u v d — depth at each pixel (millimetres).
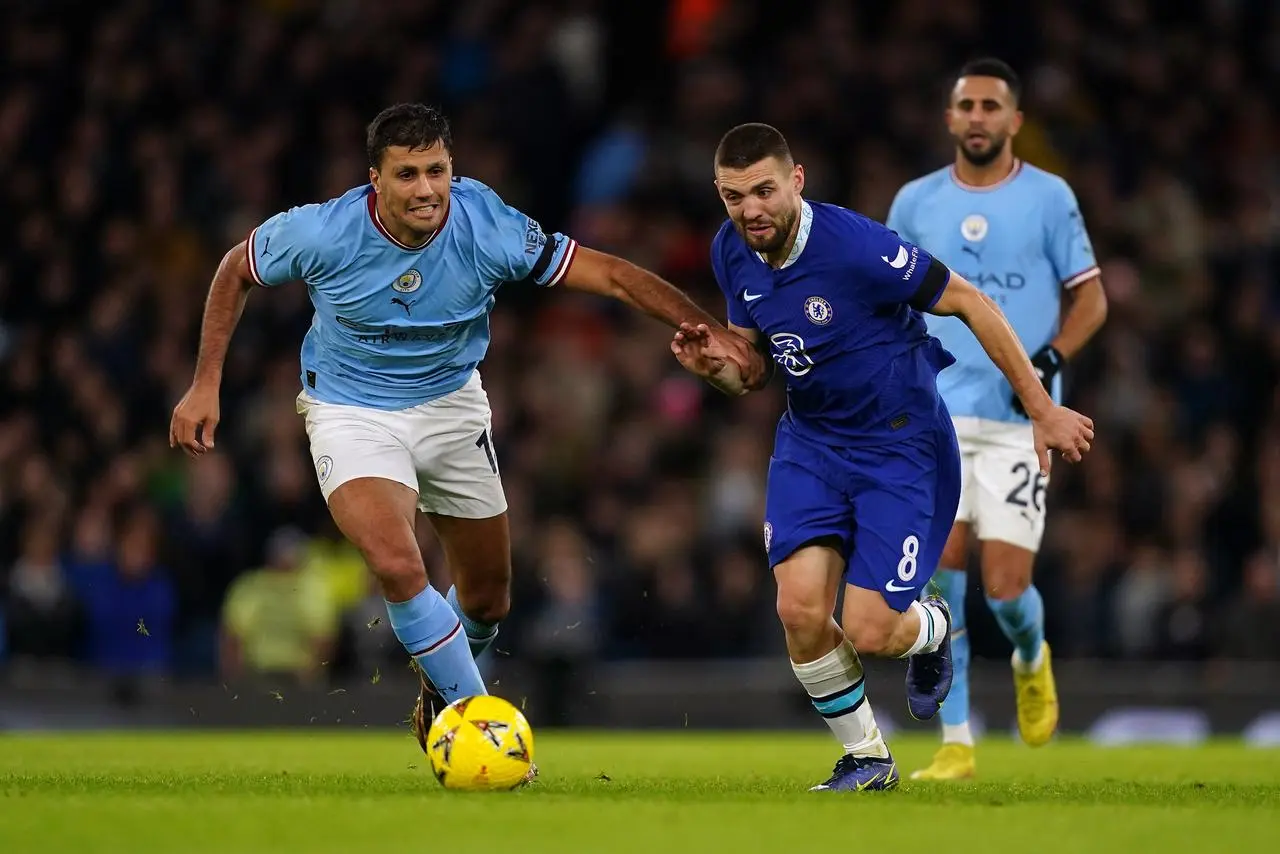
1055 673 47094
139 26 65500
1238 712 46000
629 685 46969
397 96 65125
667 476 55656
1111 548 51406
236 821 17172
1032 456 29266
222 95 64875
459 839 16094
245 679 47562
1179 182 64750
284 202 62281
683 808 18781
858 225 22094
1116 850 15945
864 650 22484
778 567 22562
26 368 57000
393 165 21906
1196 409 58469
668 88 68188
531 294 61719
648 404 57656
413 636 22438
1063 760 33344
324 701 46469
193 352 57000
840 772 22453
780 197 21500
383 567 22359
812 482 22656
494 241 22922
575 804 19047
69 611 48188
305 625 47938
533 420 56656
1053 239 29406
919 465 22688
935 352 23125
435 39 67438
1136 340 58719
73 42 66250
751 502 53219
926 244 29781
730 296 23125
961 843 16203
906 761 33156
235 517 51281
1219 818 18516
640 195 62719
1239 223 64625
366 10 66688
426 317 23078
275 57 64938
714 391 58156
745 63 68500
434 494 24484
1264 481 54750
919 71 65188
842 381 22406
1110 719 46156
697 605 50156
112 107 63844
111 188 62062
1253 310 60406
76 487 54125
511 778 20766
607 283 23312
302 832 16500
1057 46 66812
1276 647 48594
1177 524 53344
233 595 48469
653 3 69688
